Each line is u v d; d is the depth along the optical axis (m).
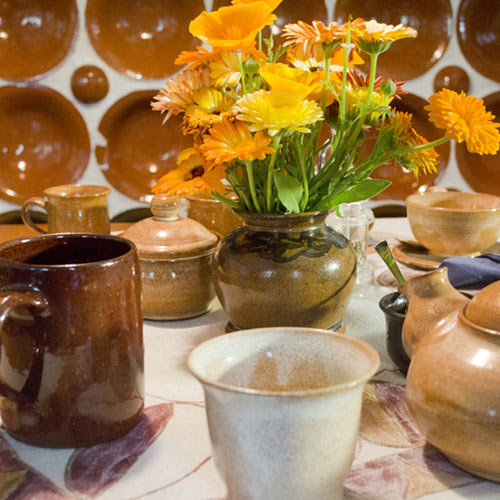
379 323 0.70
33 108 1.29
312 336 0.42
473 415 0.39
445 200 0.95
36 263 0.51
